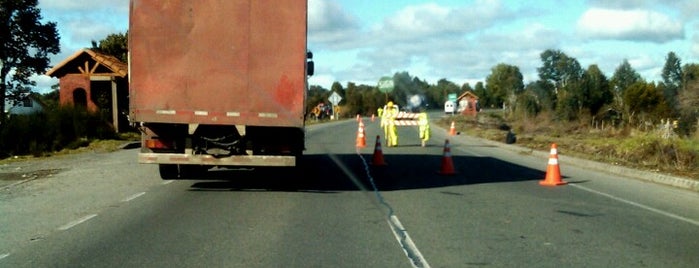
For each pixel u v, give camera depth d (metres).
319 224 9.45
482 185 14.30
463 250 7.85
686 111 34.78
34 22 39.69
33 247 7.84
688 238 8.69
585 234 8.88
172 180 14.61
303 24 11.67
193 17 11.58
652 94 42.59
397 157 21.75
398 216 10.18
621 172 17.42
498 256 7.56
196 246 7.95
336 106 77.94
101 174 15.79
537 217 10.20
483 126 52.00
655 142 20.59
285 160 12.13
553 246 8.12
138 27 11.55
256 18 11.61
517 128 47.31
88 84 32.81
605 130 38.59
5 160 19.78
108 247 7.87
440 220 9.86
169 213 10.30
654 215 10.56
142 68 11.59
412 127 53.56
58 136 24.36
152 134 12.13
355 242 8.25
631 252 7.82
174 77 11.61
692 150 18.81
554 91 62.06
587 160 19.98
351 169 17.52
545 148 25.69
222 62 11.62
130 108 11.61
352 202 11.61
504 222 9.73
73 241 8.18
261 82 11.69
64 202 11.35
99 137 27.84
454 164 19.42
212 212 10.42
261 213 10.35
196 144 12.06
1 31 38.47
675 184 14.87
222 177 15.21
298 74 11.70
